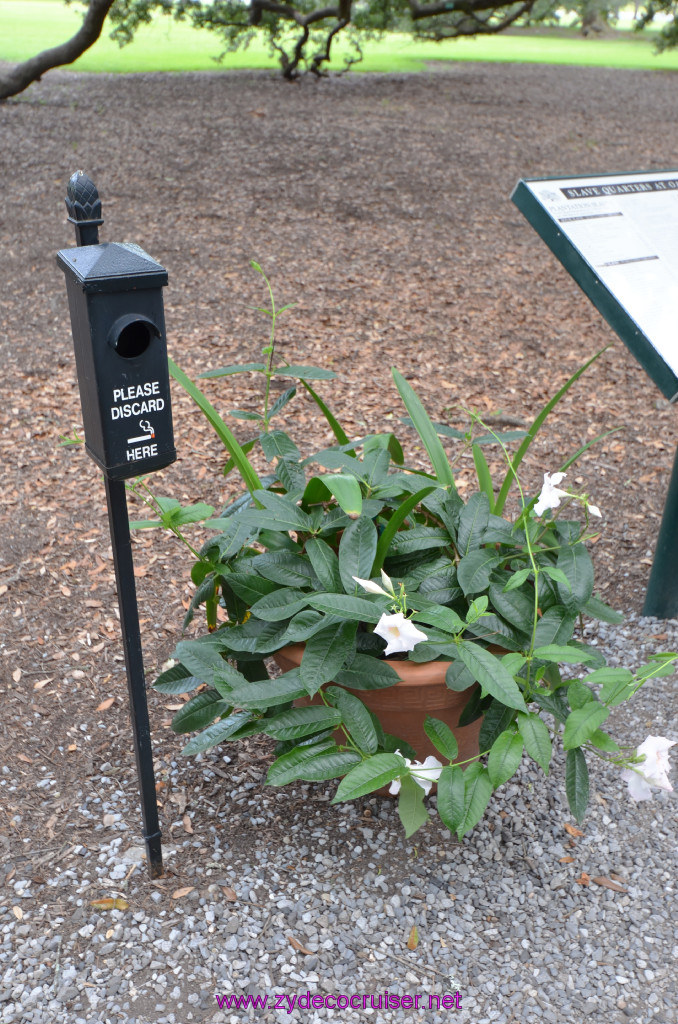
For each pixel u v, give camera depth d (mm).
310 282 6391
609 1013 1792
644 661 2869
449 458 4207
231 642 2078
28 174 8688
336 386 4891
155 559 3393
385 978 1850
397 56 19531
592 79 17031
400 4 12523
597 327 5859
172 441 1687
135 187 8398
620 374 5199
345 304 6027
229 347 5320
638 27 16250
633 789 1837
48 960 1871
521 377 5105
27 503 3723
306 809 2283
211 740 2014
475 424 4531
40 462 4051
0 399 4590
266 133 10586
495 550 2172
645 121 13016
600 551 3496
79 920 1963
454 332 5672
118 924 1952
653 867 2143
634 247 2576
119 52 17469
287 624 2078
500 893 2059
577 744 1801
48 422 4398
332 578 2018
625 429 4516
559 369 5230
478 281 6570
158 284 1537
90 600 3137
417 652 1977
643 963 1901
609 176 2695
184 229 7359
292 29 14305
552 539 2328
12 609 3059
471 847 2184
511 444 4336
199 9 13781
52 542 3465
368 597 1958
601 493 3918
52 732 2537
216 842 2176
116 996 1801
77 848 2152
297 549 2270
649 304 2488
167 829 2211
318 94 13375
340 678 1957
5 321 5598
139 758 1897
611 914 2016
